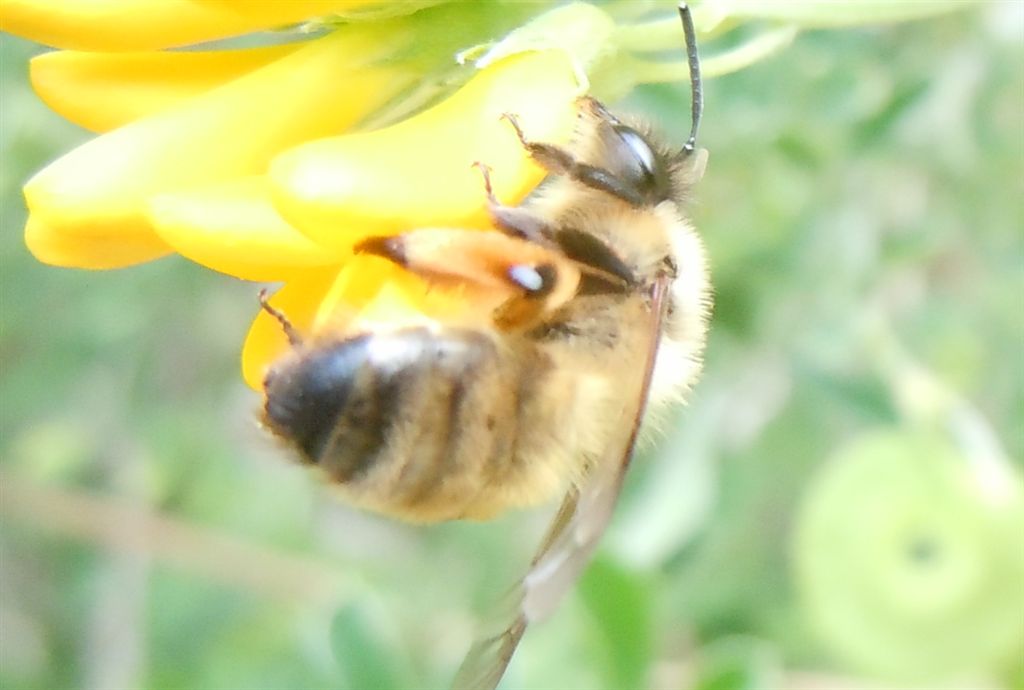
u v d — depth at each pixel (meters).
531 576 0.06
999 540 0.09
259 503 0.13
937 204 0.10
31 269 0.12
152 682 0.12
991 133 0.10
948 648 0.09
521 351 0.07
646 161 0.07
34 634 0.13
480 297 0.07
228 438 0.13
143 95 0.07
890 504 0.09
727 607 0.11
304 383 0.06
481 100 0.06
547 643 0.08
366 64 0.07
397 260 0.06
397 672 0.08
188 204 0.06
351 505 0.07
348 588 0.09
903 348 0.10
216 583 0.13
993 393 0.11
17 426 0.13
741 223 0.09
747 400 0.10
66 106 0.07
